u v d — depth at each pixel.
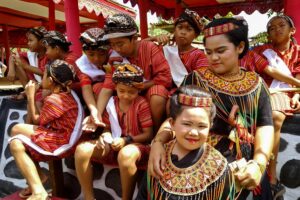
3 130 3.64
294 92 2.82
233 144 1.91
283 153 2.62
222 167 1.62
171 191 1.61
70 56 3.17
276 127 2.46
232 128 1.95
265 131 1.93
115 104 2.43
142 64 2.61
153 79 2.63
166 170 1.67
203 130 1.64
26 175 2.40
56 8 9.01
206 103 1.65
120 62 2.59
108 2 8.32
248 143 1.91
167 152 1.75
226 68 1.93
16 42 14.05
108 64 2.61
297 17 3.45
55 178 2.72
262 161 1.78
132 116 2.36
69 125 2.51
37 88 3.13
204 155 1.65
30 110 2.73
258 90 1.95
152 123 2.39
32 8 9.27
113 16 2.45
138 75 2.26
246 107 1.93
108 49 2.67
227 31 1.88
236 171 1.69
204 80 2.00
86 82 2.70
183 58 3.00
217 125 1.99
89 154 2.28
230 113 1.89
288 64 3.10
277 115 2.46
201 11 8.17
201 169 1.61
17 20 10.76
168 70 2.63
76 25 4.19
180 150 1.71
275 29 3.04
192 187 1.58
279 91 2.68
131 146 2.18
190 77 2.08
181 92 1.69
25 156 2.41
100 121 2.40
